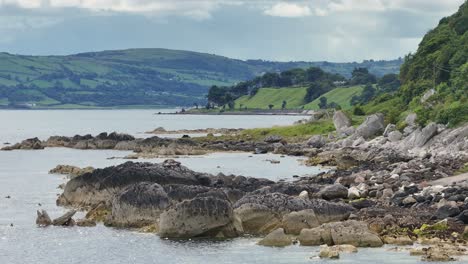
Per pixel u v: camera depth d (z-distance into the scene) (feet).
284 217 207.92
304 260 182.29
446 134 428.97
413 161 364.58
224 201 208.85
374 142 485.97
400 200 234.38
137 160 482.28
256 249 194.29
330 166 419.74
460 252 182.29
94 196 260.42
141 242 205.26
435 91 622.13
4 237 216.54
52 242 209.67
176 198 226.58
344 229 195.72
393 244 193.88
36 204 273.95
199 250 194.90
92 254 195.72
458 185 256.11
